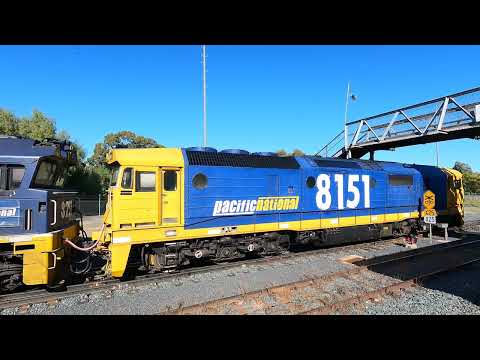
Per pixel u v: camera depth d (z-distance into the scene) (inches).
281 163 480.7
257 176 447.5
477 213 1555.1
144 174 368.8
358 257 496.4
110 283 353.1
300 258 467.2
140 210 363.9
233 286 348.5
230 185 423.2
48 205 316.2
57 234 319.9
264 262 442.6
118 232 350.6
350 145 800.9
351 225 554.9
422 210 683.4
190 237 392.2
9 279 306.3
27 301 296.8
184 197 389.4
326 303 299.0
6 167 304.3
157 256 382.9
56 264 326.0
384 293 328.5
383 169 619.5
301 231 498.0
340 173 541.3
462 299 319.3
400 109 681.0
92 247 358.9
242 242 438.0
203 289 339.0
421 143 698.8
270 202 456.8
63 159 368.5
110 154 376.5
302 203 490.3
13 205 302.2
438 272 401.1
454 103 578.2
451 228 831.1
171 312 269.4
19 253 295.4
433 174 735.1
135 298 313.3
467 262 457.1
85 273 377.1
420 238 694.5
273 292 319.9
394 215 628.1
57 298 306.5
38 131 1334.9
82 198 1318.9
